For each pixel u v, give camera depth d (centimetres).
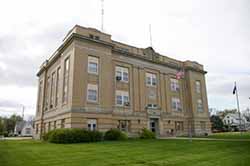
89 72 2727
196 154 1326
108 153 1377
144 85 3406
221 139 2544
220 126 6988
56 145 1955
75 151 1483
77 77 2605
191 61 4234
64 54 3002
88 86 2673
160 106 3519
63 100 2830
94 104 2662
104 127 2673
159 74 3681
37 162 1072
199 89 4197
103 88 2789
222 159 1133
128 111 3092
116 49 3175
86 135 2309
